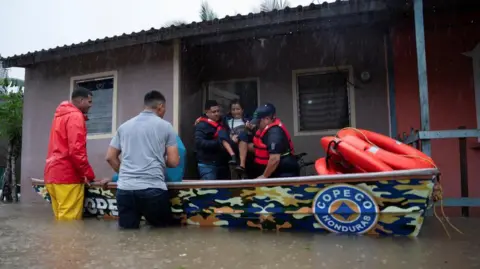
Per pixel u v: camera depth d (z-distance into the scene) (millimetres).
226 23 5715
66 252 2879
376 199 3371
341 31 6480
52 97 7746
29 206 7133
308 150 6512
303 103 6684
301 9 5273
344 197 3477
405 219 3348
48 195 5340
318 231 3654
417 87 5633
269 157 4414
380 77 6258
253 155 5656
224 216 3998
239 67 7102
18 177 10727
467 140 5418
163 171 4102
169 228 4016
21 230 3969
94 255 2771
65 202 4797
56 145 4797
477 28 5445
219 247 3025
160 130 4059
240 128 5754
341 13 5160
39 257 2717
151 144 4008
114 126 7098
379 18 5656
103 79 7328
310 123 6621
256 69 6992
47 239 3428
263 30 6152
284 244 3115
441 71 5562
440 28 5582
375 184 3346
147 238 3445
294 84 6723
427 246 2984
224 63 7199
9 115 8938
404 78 5707
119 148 4191
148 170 3951
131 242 3258
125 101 7051
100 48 6711
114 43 6559
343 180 3416
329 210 3537
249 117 6230
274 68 6875
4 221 4750
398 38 5762
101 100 7332
